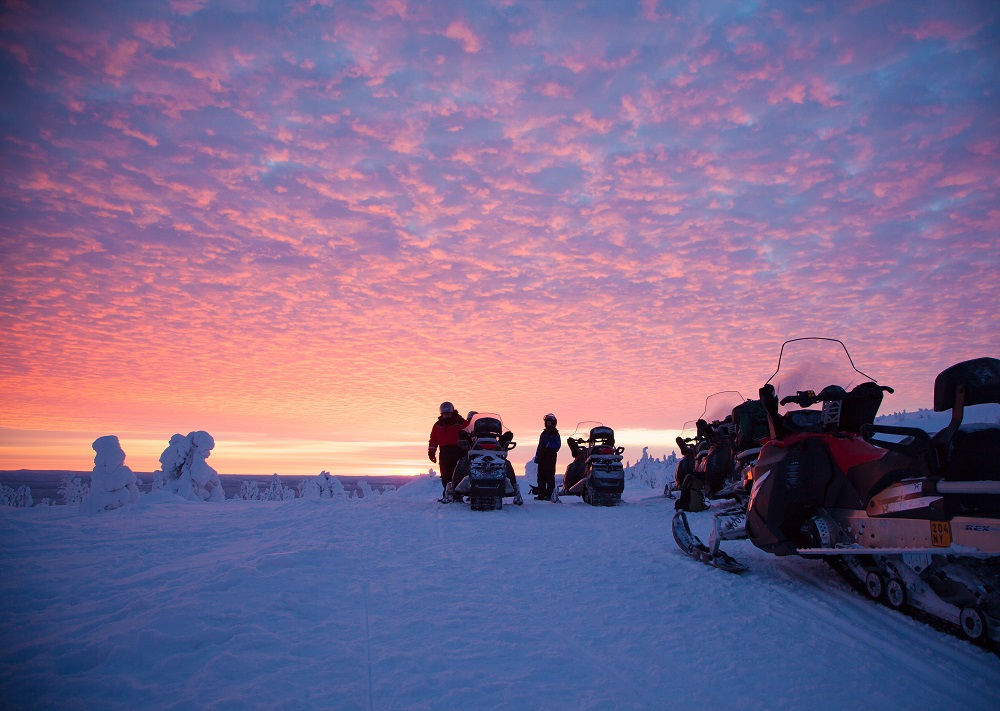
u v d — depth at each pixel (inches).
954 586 137.6
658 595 170.2
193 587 162.6
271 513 344.8
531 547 238.7
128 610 149.6
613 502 428.1
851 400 184.9
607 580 185.8
